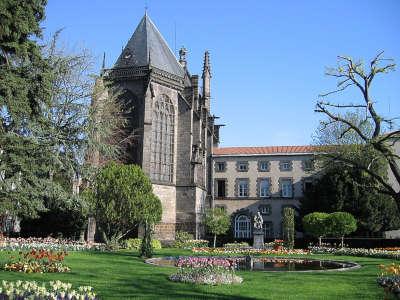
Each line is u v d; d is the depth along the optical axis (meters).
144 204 38.34
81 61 42.88
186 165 54.34
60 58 39.69
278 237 65.81
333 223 43.00
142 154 50.72
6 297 7.99
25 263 18.61
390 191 18.92
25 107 25.97
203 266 18.42
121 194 37.66
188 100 56.00
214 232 56.88
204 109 62.75
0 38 24.02
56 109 38.50
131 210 37.91
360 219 50.09
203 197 58.53
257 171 68.44
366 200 49.59
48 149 33.16
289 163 67.69
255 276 18.62
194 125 56.38
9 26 24.36
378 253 33.94
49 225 45.50
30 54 27.20
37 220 45.38
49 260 18.97
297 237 58.38
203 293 13.88
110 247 37.62
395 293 13.84
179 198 53.88
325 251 39.97
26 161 28.98
